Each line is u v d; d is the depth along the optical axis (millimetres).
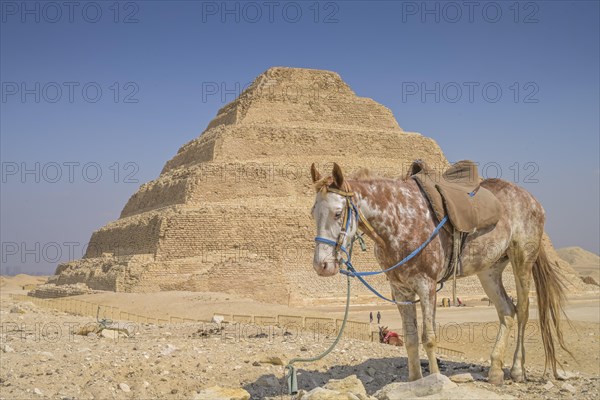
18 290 131500
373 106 137875
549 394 13367
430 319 12359
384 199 12656
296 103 133000
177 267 90625
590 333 43125
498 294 14922
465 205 13086
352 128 130250
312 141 122000
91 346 18703
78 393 13164
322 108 133625
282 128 121438
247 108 130750
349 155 122188
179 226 97562
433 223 12789
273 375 14719
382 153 125188
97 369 14938
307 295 90562
